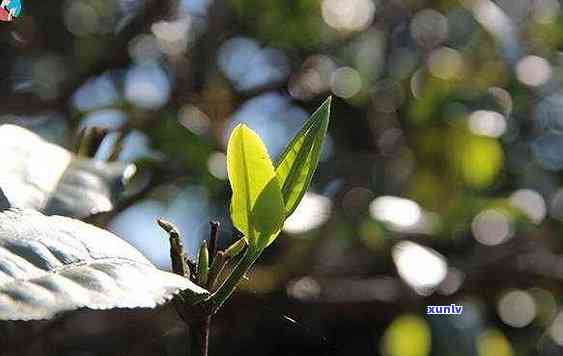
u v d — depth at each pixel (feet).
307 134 1.62
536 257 3.34
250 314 2.78
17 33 3.57
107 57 3.53
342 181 3.57
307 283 2.92
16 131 1.84
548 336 3.59
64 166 1.83
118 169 1.86
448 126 3.48
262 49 3.80
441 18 3.79
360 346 3.19
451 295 3.04
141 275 1.48
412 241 2.93
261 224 1.58
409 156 3.59
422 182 3.47
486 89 3.58
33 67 3.58
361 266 3.16
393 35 3.86
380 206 2.87
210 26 3.69
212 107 3.50
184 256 1.56
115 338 2.60
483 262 3.23
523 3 3.98
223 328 2.78
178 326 2.65
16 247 1.46
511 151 3.84
